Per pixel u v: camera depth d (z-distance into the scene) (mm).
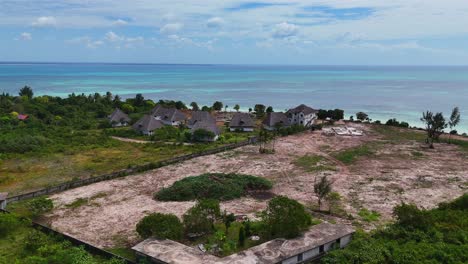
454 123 78625
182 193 47750
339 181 53594
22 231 37906
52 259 30594
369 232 36812
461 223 35062
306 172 58219
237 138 83375
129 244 35719
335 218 40750
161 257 30172
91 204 46188
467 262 27875
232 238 36125
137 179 56000
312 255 32250
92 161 66625
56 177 58031
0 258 31750
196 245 34938
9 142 74125
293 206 35031
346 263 29047
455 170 58219
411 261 28281
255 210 43594
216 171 59406
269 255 30266
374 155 67938
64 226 39938
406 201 45562
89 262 30266
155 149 74688
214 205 37656
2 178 56844
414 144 76438
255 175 57094
